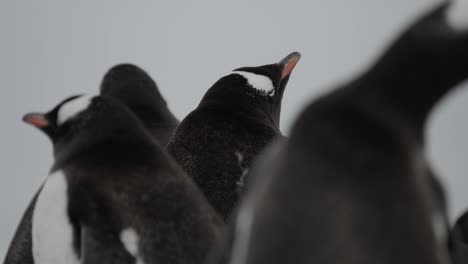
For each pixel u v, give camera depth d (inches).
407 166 250.1
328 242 243.4
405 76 256.7
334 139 250.1
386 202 245.9
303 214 245.8
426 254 244.8
